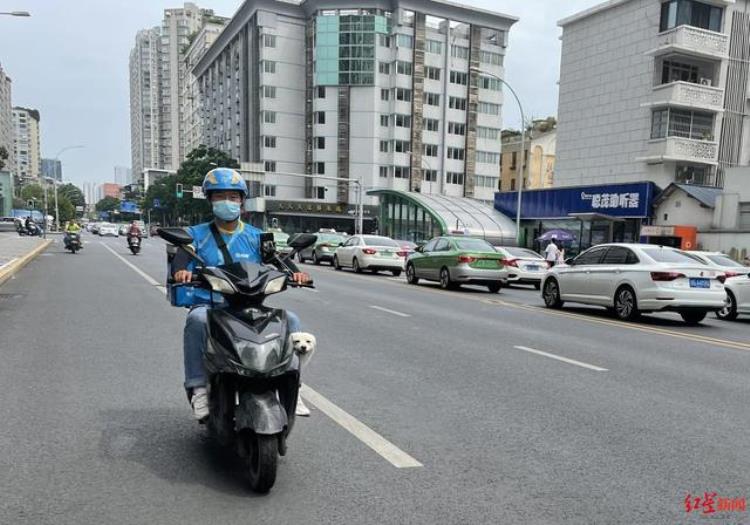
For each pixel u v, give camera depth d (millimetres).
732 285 13258
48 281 16062
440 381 6391
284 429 3613
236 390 3721
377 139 69750
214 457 4168
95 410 5156
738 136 34844
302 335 3844
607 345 8820
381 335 9156
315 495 3600
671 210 30484
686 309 11234
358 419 5039
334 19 68938
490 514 3402
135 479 3779
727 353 8422
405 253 23641
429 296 15375
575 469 4082
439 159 72375
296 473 3924
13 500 3451
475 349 8227
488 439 4633
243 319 3705
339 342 8469
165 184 100312
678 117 33688
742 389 6344
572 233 36406
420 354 7789
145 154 162625
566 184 40594
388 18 69438
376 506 3469
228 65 86438
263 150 71812
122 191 156500
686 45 32719
